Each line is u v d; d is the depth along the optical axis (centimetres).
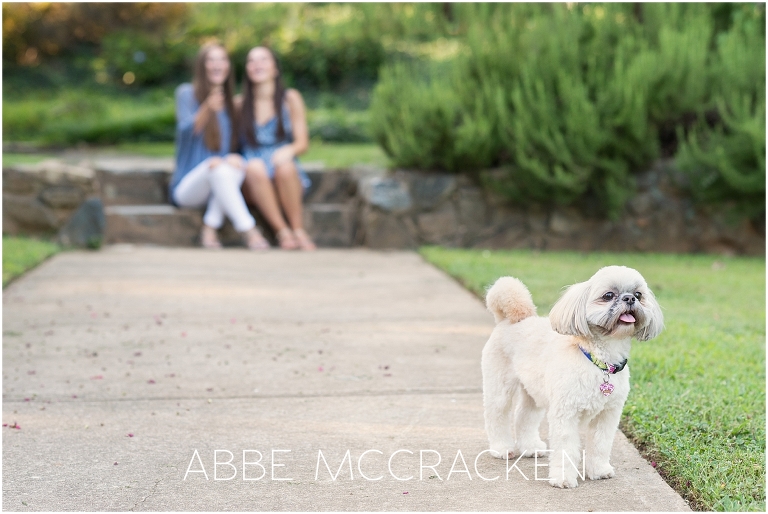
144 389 476
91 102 1619
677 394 447
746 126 896
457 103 994
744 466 356
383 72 1048
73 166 984
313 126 1452
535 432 388
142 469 367
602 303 327
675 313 645
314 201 1058
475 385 482
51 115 1524
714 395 444
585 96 950
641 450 387
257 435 407
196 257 890
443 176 983
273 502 334
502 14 1114
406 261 890
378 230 965
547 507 328
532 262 858
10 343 564
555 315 338
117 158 1211
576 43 995
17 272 764
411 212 974
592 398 337
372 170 1035
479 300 701
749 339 573
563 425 342
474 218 984
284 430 413
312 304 685
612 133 938
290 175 948
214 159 936
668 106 977
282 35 1950
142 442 398
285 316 646
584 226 991
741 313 650
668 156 1018
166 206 1020
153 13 2145
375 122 1034
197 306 673
